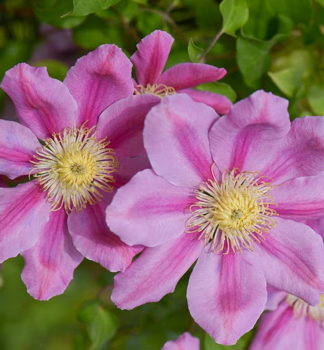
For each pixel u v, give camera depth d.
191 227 0.56
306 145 0.55
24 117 0.57
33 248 0.58
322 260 0.56
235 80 0.67
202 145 0.55
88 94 0.56
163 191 0.54
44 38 0.72
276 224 0.57
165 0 0.66
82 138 0.58
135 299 0.55
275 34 0.65
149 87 0.60
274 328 0.64
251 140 0.55
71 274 0.58
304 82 0.66
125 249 0.55
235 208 0.56
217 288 0.57
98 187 0.58
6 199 0.57
